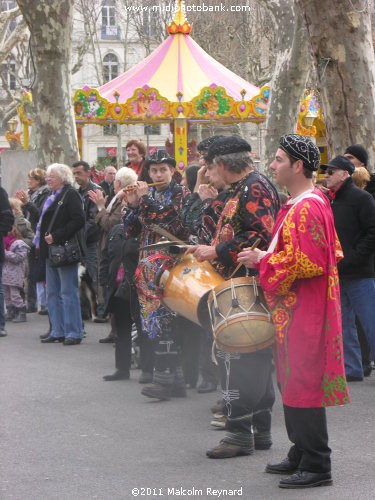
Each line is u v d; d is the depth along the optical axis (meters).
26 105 24.03
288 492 5.86
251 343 6.05
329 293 5.71
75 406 8.53
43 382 9.69
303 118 22.34
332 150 12.98
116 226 9.84
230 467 6.44
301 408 5.84
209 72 22.23
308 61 19.94
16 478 6.31
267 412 6.85
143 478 6.23
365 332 9.48
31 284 15.72
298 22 19.44
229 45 39.97
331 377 5.70
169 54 22.48
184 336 8.84
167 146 21.97
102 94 21.48
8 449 7.07
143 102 20.53
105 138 61.72
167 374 8.67
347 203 9.43
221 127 46.94
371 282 9.45
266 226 6.42
